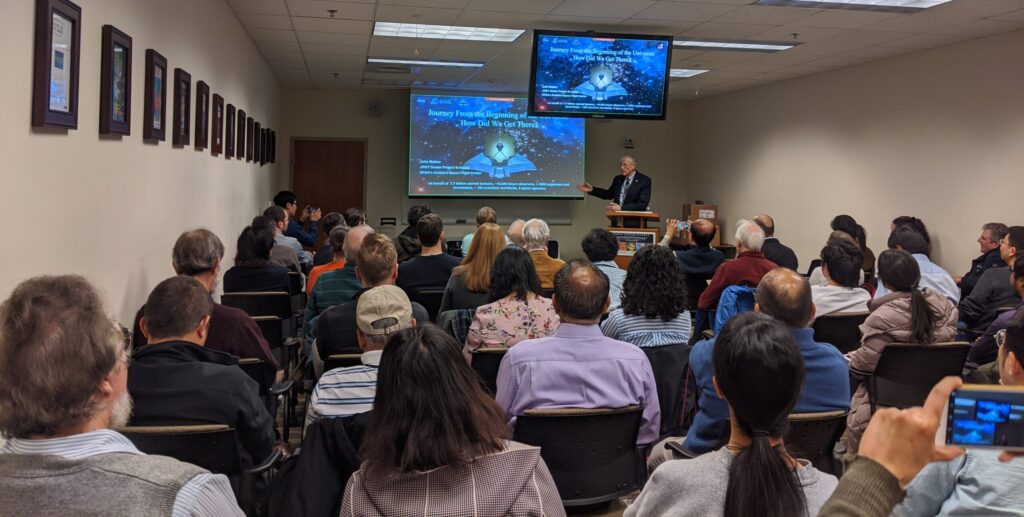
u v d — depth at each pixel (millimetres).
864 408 2961
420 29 6922
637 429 2127
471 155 10734
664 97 6605
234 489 1825
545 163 10922
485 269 3484
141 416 1756
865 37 6781
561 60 6406
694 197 11930
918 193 7477
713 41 7164
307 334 3330
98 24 2814
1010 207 6445
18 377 901
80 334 932
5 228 2064
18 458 896
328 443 1660
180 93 4105
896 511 1128
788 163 9586
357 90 11062
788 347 1162
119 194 3129
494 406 1347
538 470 1339
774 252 5492
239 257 4164
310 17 6379
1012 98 6414
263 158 8570
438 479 1256
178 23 4215
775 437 1166
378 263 2785
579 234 11617
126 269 3242
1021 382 1275
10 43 2074
